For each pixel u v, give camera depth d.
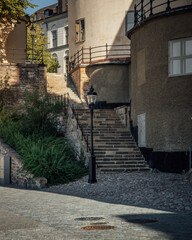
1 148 18.78
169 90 16.77
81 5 28.00
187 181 13.34
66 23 49.38
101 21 26.77
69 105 20.75
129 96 23.70
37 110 20.73
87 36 27.50
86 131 19.17
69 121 20.23
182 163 16.11
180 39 16.62
